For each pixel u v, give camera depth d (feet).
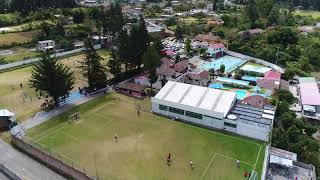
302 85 326.24
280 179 184.24
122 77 342.44
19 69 371.97
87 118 253.85
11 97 289.53
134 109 273.33
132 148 212.23
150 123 248.52
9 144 218.38
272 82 320.91
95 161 195.93
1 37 494.59
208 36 528.63
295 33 486.79
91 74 300.81
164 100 258.78
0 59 400.47
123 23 479.00
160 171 187.62
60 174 187.11
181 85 281.33
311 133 238.68
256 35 518.78
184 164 195.21
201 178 181.78
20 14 612.70
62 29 524.52
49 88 259.80
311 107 276.62
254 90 321.93
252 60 438.40
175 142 221.05
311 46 456.04
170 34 573.74
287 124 237.66
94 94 300.81
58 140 219.41
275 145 214.90
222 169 190.60
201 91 269.03
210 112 239.30
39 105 274.98
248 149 213.05
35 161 199.52
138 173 185.16
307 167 193.67
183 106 250.16
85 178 176.24
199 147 215.10
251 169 190.60
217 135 231.50
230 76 368.27
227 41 502.38
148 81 325.21
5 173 187.01
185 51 464.24
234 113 245.24
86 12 635.25
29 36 513.86
